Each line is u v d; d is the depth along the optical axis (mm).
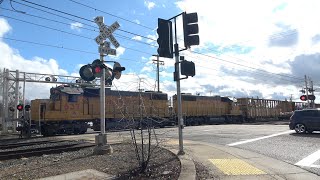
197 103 44531
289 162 10914
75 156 12547
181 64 12070
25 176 8969
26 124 27516
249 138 18656
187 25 12195
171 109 39812
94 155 12531
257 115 54562
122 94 33062
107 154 12656
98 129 32062
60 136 26266
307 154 12461
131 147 14531
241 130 25312
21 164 11188
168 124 38094
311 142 16062
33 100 29062
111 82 13875
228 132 23547
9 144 19094
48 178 8633
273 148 14281
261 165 10359
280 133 21297
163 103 37531
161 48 12117
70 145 16422
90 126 31656
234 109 51188
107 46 13516
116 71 13805
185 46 12211
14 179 8633
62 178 8609
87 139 20531
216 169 9656
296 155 12289
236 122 51156
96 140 12969
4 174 9297
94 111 31875
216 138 19391
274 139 17734
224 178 8555
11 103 38125
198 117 44375
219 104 48750
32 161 11836
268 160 11305
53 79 36031
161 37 12188
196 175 8852
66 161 11359
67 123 29969
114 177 8562
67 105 30047
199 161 10938
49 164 10852
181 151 12195
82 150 14562
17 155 13250
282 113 61406
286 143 15883
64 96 29984
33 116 28719
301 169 9773
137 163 10328
